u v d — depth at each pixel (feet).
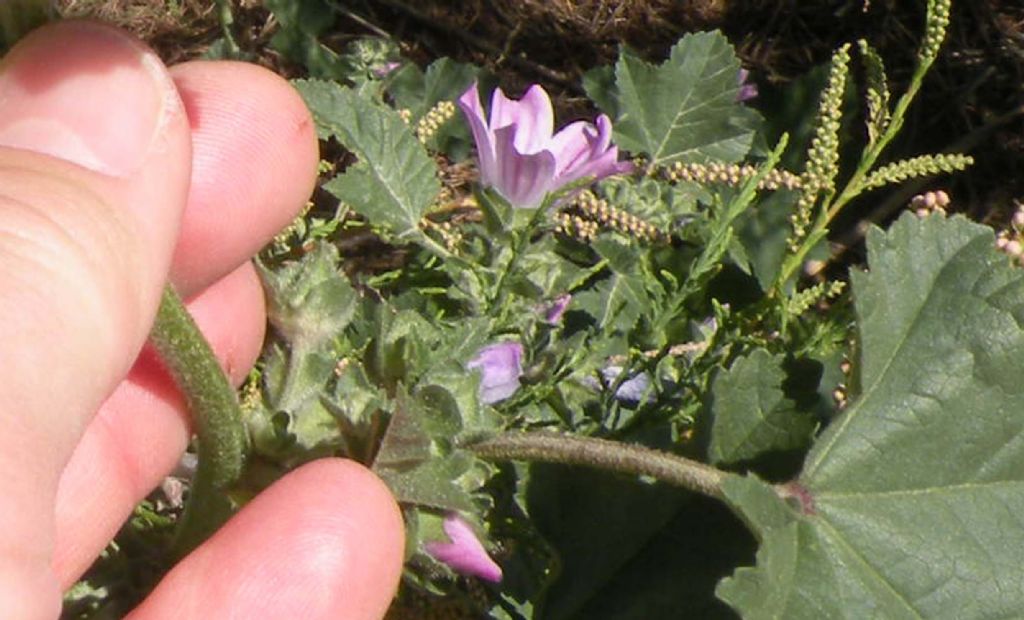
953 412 0.41
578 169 0.56
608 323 0.55
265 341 0.54
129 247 0.32
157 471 0.44
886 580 0.40
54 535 0.31
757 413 0.44
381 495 0.37
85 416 0.31
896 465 0.41
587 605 0.45
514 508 0.48
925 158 0.58
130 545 0.45
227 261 0.46
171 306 0.35
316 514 0.37
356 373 0.41
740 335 0.56
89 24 0.31
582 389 0.53
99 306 0.31
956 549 0.40
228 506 0.40
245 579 0.36
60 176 0.31
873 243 0.42
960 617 0.40
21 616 0.29
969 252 0.42
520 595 0.48
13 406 0.29
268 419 0.41
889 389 0.41
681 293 0.56
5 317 0.29
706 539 0.45
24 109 0.32
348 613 0.37
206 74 0.46
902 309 0.42
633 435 0.52
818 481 0.40
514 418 0.50
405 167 0.56
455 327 0.50
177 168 0.33
